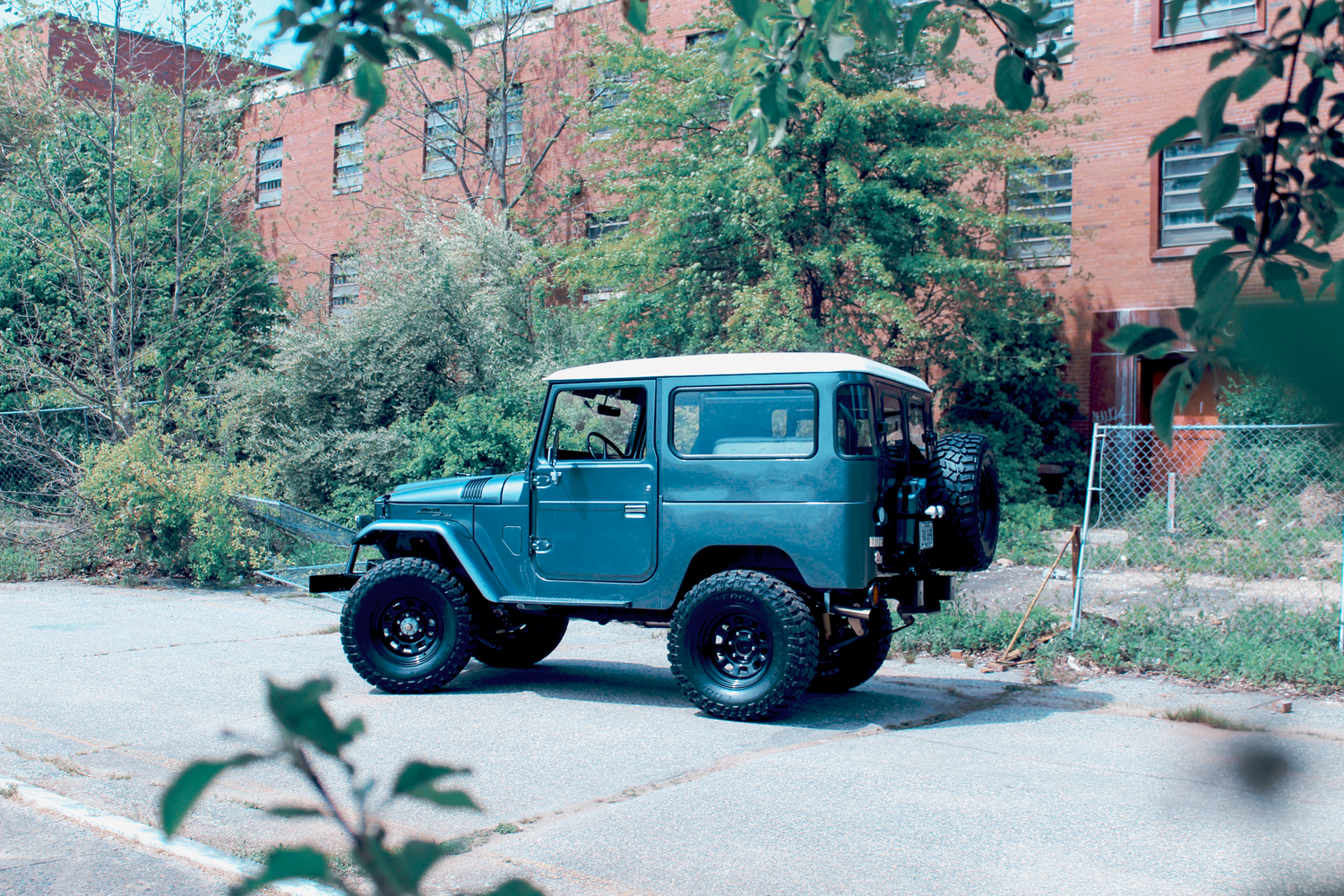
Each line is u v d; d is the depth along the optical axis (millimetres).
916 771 5328
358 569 11984
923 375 17578
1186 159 17453
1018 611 9758
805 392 6586
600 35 17094
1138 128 17750
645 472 6930
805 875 3916
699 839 4309
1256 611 8812
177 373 16234
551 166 23109
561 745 5902
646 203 16656
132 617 10312
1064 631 8656
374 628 7453
